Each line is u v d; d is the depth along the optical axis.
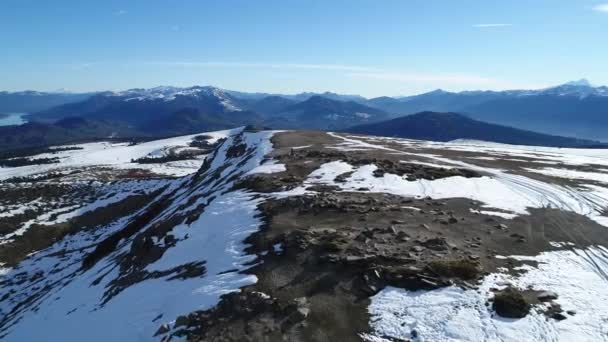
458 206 24.11
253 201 26.22
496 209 23.94
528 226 20.95
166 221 32.75
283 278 15.23
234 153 65.75
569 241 18.89
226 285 15.45
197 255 20.44
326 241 17.48
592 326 11.62
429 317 12.20
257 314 13.17
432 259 15.66
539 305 12.62
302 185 29.19
